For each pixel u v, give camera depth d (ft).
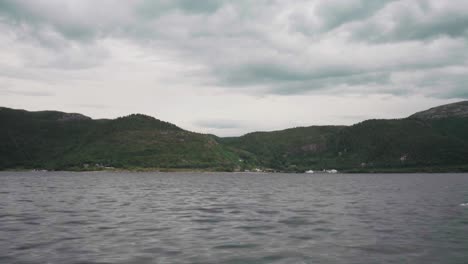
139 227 116.98
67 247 87.92
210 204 191.11
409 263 75.97
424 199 225.15
